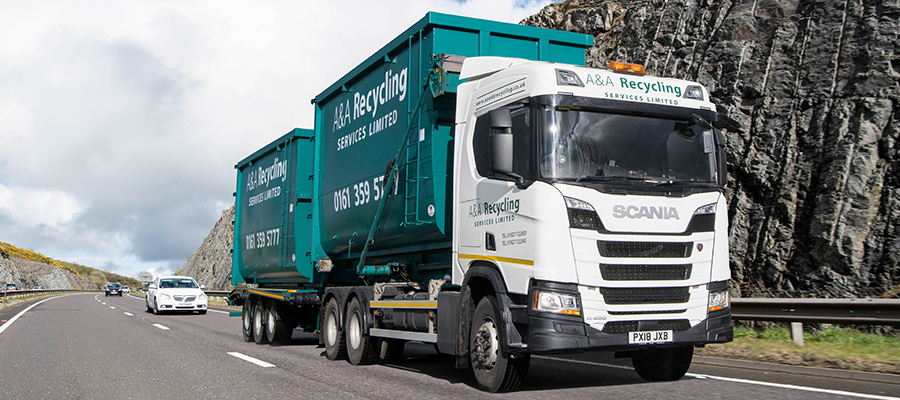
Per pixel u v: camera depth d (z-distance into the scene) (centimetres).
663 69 2328
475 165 709
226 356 1055
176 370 879
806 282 1677
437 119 805
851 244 1636
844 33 1944
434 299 788
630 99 646
